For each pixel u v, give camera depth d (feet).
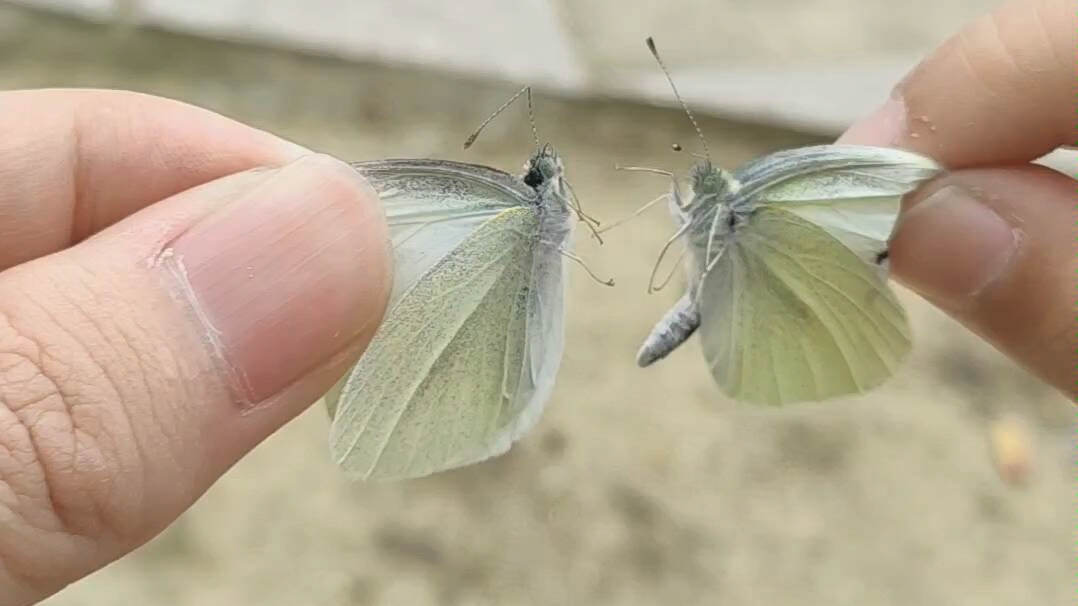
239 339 0.24
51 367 0.22
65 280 0.23
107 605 0.44
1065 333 0.30
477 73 0.71
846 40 0.78
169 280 0.23
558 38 0.75
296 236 0.24
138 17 0.71
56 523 0.23
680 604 0.46
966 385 0.56
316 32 0.73
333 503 0.48
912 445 0.53
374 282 0.25
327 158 0.25
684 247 0.30
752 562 0.48
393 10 0.76
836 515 0.50
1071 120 0.31
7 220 0.31
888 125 0.34
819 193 0.28
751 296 0.30
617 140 0.69
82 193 0.31
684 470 0.51
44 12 0.71
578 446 0.51
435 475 0.49
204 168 0.32
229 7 0.73
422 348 0.29
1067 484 0.52
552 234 0.29
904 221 0.31
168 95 0.68
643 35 0.77
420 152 0.66
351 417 0.28
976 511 0.50
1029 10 0.31
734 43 0.77
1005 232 0.30
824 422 0.54
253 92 0.69
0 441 0.22
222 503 0.47
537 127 0.69
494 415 0.29
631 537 0.48
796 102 0.71
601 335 0.56
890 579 0.48
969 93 0.32
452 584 0.46
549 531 0.48
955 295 0.31
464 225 0.28
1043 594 0.47
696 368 0.56
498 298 0.29
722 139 0.69
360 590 0.45
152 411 0.23
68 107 0.31
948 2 0.84
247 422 0.24
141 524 0.23
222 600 0.45
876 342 0.29
